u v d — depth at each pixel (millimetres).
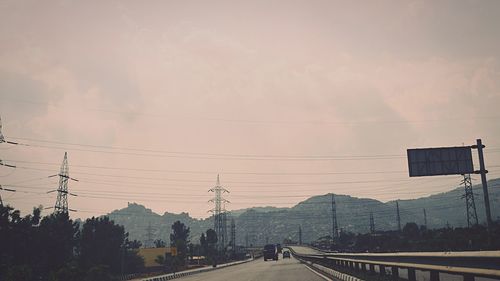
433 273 15297
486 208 41938
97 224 71875
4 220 49125
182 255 103125
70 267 50438
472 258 11883
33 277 46156
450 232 86250
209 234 156000
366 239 125062
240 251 193000
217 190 120688
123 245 74625
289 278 33344
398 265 19578
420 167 47625
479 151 43438
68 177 73188
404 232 131000
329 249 151000
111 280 55906
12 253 48969
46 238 52531
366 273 26891
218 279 36875
